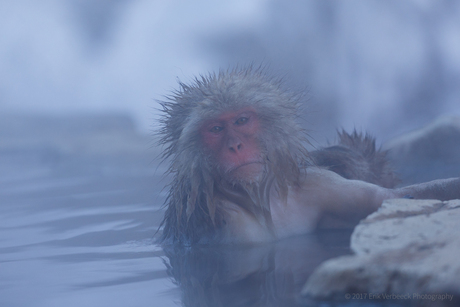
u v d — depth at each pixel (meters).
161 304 4.25
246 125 7.20
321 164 8.80
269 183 7.35
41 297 4.70
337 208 7.58
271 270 5.12
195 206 7.28
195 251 6.61
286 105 7.46
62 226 9.13
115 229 8.63
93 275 5.49
